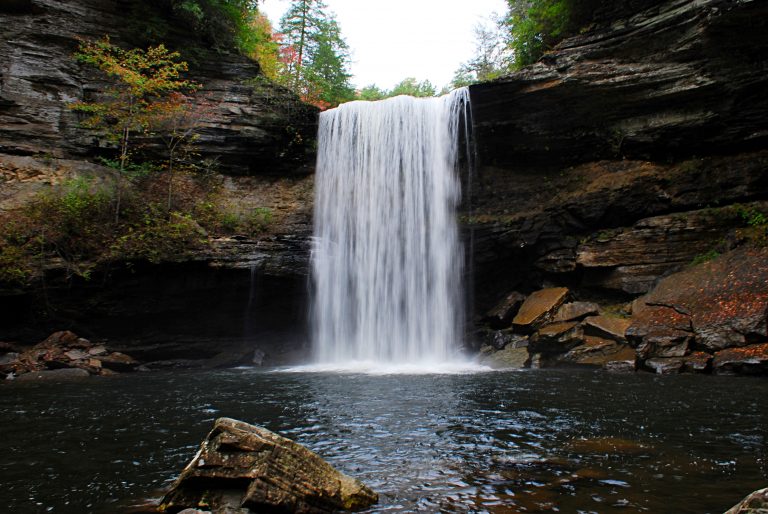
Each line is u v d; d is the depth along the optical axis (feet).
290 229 66.03
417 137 65.92
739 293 42.68
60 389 35.96
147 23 66.80
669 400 27.25
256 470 12.60
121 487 15.03
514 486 14.42
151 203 60.18
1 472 16.53
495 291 64.08
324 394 32.22
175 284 55.42
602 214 58.29
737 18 48.24
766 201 52.26
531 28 70.13
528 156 66.44
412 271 63.93
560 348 47.26
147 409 27.66
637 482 14.47
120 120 62.54
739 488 13.78
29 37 62.28
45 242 51.37
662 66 54.90
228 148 68.39
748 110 53.52
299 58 108.68
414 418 24.03
